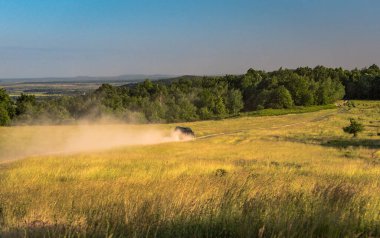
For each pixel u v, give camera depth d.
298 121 85.94
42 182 14.91
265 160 25.91
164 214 5.45
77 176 16.98
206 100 120.81
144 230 4.96
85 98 117.50
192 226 5.04
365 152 35.22
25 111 97.75
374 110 109.75
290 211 5.48
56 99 117.19
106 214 5.84
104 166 21.11
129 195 8.36
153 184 11.37
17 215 7.27
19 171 18.31
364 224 5.14
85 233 4.98
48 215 6.68
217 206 5.84
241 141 51.56
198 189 8.23
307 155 31.73
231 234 4.76
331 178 13.60
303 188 8.55
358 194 7.01
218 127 74.75
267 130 67.62
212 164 21.48
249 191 7.51
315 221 4.79
